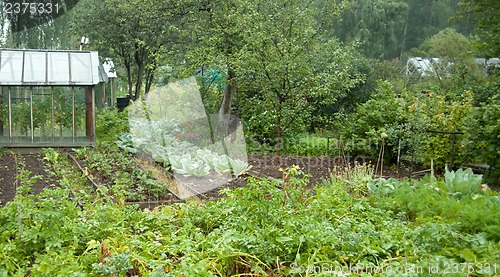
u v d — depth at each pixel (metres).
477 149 10.44
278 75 11.81
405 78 22.17
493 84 15.44
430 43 26.16
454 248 4.90
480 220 5.76
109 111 17.12
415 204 6.77
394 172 11.66
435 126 11.50
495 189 9.94
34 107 13.80
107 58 22.66
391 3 30.45
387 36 30.17
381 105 12.85
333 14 12.38
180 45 15.02
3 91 13.60
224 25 13.67
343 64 13.02
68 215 5.67
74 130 14.03
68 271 4.20
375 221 6.23
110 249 4.84
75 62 14.40
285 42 11.77
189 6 14.80
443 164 11.40
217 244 4.89
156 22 15.91
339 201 6.87
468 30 32.03
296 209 6.54
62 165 11.29
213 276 4.34
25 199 5.57
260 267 4.72
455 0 31.91
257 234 5.11
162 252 4.85
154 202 8.05
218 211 6.25
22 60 14.03
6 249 4.81
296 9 12.02
